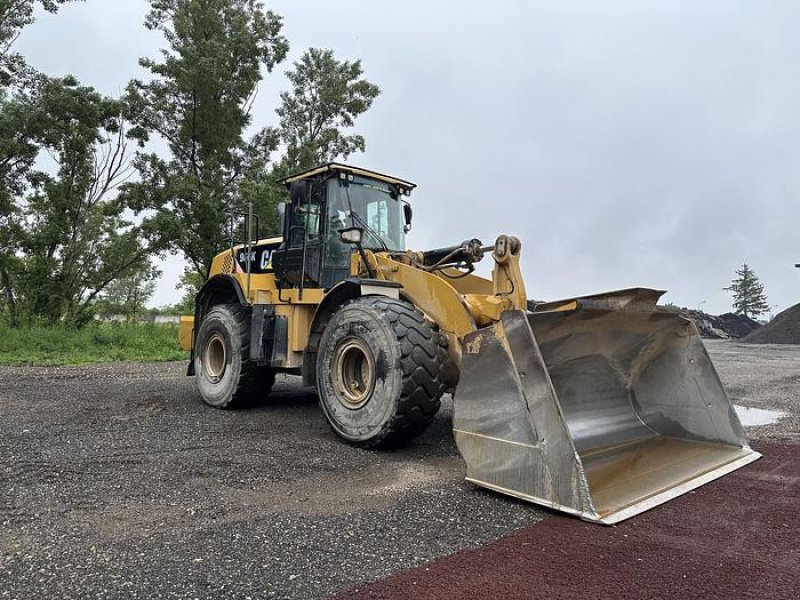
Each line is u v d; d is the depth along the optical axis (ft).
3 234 58.80
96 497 10.45
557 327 12.06
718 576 7.53
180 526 9.14
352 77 82.12
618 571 7.64
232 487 11.22
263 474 12.16
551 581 7.34
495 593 7.00
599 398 14.43
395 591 7.04
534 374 10.32
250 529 9.04
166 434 15.80
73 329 56.59
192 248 61.05
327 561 7.89
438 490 11.22
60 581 7.22
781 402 24.49
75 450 13.71
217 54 62.75
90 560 7.84
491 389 11.02
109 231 65.41
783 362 48.44
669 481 11.36
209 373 21.06
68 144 57.88
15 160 55.67
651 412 15.02
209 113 63.82
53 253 62.49
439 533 8.98
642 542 8.66
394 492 11.06
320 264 18.25
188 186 59.11
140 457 13.25
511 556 8.11
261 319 19.19
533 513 9.95
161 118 63.31
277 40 69.21
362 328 14.52
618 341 13.76
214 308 21.56
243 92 66.59
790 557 8.17
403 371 13.56
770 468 12.89
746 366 43.80
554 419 10.00
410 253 17.31
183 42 63.57
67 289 61.87
